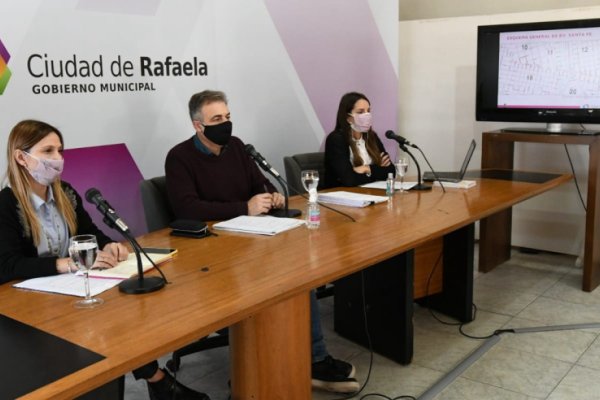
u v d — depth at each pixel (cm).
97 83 311
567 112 387
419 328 325
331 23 424
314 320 254
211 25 359
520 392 256
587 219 369
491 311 347
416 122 485
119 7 315
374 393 258
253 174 307
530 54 391
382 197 299
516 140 391
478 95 414
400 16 518
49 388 117
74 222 220
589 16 405
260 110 394
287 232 237
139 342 137
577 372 272
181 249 216
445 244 332
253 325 189
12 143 202
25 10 281
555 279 402
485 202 289
